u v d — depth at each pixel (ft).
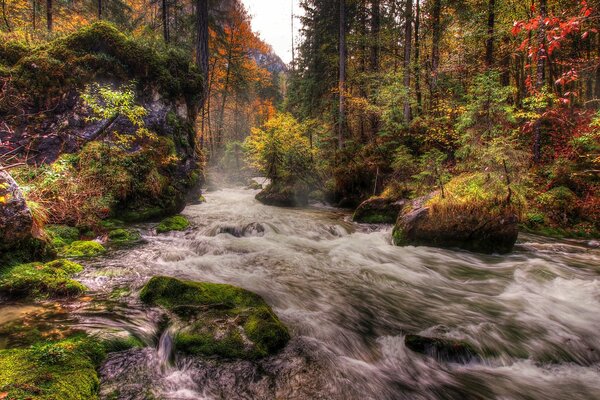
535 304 16.44
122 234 24.80
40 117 29.19
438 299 16.98
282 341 11.71
